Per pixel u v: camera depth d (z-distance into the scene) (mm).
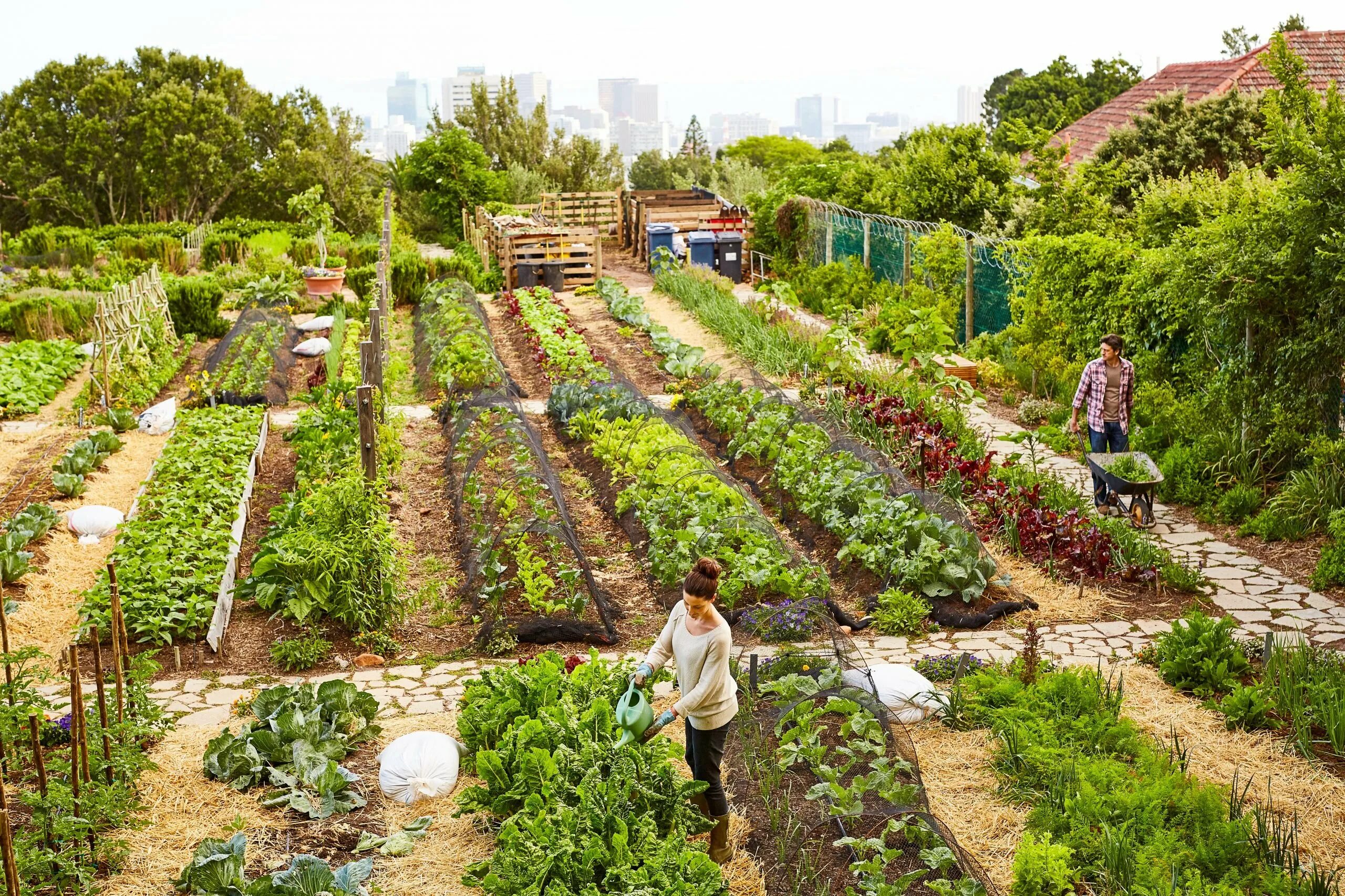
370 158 51719
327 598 9328
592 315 24188
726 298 22438
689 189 39719
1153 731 7492
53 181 59344
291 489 12961
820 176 31391
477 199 38844
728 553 9586
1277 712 7645
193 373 18469
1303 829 6402
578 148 50469
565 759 6207
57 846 5941
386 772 6742
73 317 21781
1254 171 15328
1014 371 17250
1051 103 48031
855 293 23516
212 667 8703
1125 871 5625
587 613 9305
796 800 6422
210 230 39531
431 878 5945
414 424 15914
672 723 7648
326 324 22031
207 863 5602
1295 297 11766
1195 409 12828
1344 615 9438
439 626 9508
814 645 7469
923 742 7352
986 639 9086
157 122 56969
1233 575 10367
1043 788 6688
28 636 9062
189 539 10430
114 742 6742
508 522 10750
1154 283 13938
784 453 12203
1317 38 25094
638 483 11773
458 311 21156
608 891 5199
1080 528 10453
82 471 13055
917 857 5859
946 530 9977
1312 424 11906
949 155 25406
